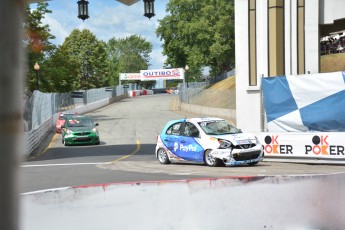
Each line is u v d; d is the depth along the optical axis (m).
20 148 1.12
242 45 21.33
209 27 63.47
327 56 44.34
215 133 15.98
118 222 5.99
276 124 17.16
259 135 17.30
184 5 68.06
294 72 20.92
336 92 16.02
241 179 6.48
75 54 96.31
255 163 15.95
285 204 6.67
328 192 6.92
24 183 12.50
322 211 6.88
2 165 1.08
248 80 21.30
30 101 27.77
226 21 62.62
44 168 16.77
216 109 47.09
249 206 6.53
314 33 20.86
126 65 136.62
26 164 18.64
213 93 51.31
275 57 20.83
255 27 21.19
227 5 62.72
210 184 6.38
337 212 6.99
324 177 6.88
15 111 1.12
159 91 124.94
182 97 59.72
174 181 6.26
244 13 21.27
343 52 43.44
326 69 41.75
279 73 20.88
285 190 6.67
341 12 20.97
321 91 16.27
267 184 6.60
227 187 6.44
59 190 5.62
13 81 1.13
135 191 6.09
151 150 24.61
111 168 15.98
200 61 66.38
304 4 20.86
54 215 5.58
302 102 16.62
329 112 16.12
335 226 6.98
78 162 19.00
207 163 15.70
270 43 20.98
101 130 37.53
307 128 16.55
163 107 63.03
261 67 21.11
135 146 27.03
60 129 35.97
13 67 1.13
